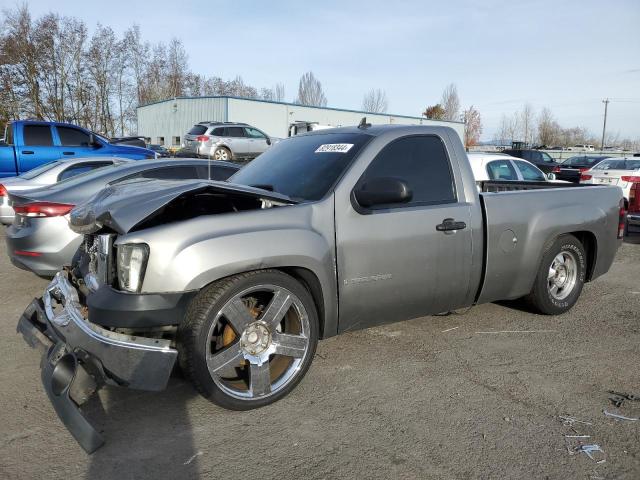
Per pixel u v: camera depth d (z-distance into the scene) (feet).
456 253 13.19
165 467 8.79
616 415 10.50
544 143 252.01
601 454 9.16
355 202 11.73
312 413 10.53
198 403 10.96
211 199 12.23
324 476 8.54
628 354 13.71
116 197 10.55
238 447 9.37
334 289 11.45
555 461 8.94
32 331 11.66
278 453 9.18
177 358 9.91
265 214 10.69
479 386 11.76
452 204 13.25
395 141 12.73
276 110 116.78
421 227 12.52
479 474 8.58
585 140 293.02
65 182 20.62
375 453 9.18
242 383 10.96
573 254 16.47
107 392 11.41
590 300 18.86
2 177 38.14
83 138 40.68
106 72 158.10
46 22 143.23
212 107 114.01
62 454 9.12
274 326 10.61
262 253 10.14
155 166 21.57
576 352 13.80
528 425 10.11
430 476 8.52
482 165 32.14
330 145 13.24
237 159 74.28
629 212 32.50
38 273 18.52
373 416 10.43
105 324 9.36
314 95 218.59
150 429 9.96
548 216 15.10
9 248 18.85
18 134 38.68
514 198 14.53
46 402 10.99
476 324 15.90
